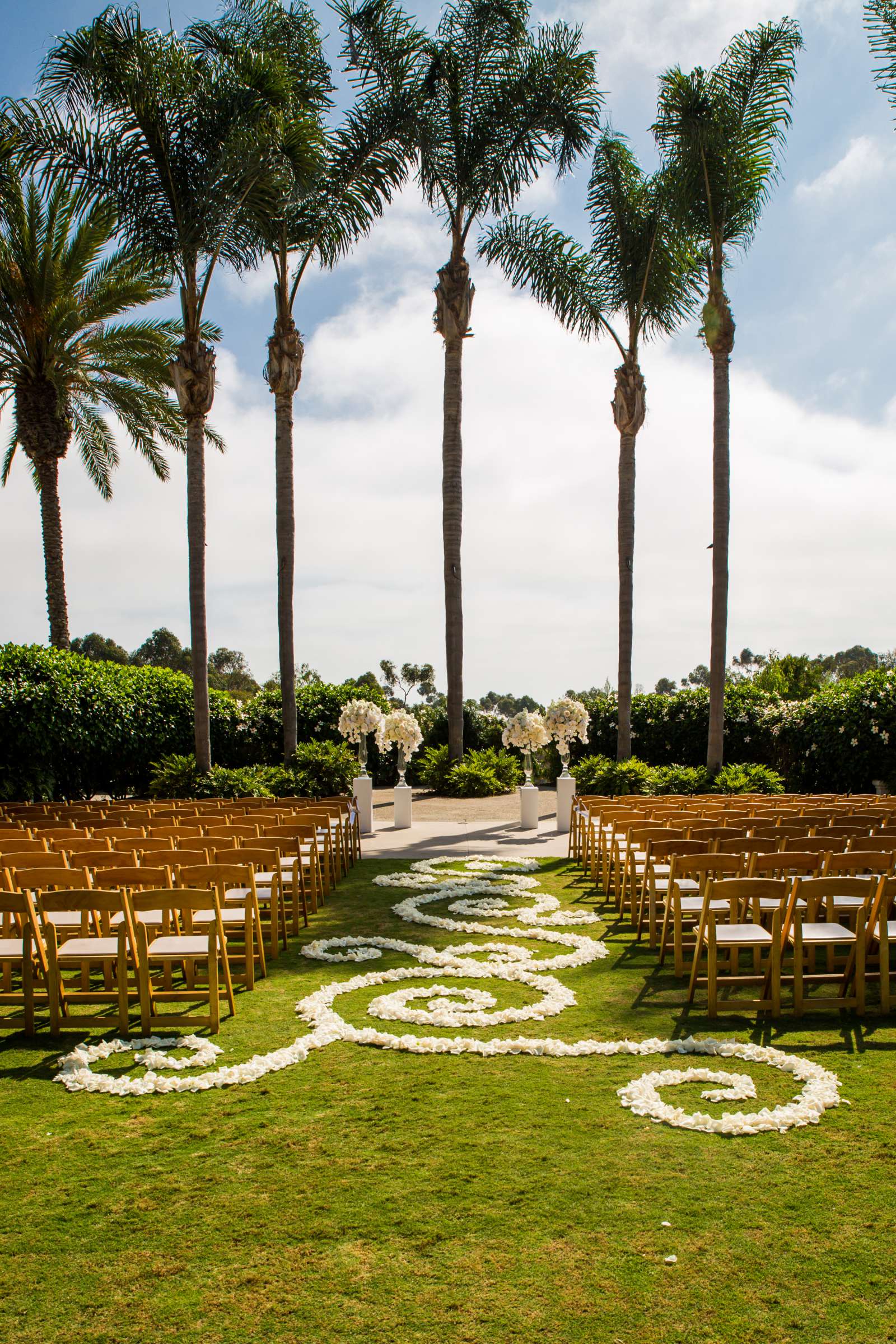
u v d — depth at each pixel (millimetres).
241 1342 2906
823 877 5980
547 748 24391
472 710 25219
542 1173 3902
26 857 6930
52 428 19766
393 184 18781
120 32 14672
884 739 17859
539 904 9367
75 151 15188
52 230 18188
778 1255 3295
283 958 7523
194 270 15820
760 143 16531
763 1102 4574
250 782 16688
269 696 22781
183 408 16297
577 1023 5805
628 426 18891
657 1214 3572
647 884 7934
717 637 17312
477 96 18891
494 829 15664
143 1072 5121
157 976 7078
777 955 5855
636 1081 4773
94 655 57188
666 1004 6191
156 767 18750
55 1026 5727
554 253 19141
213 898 5746
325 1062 5215
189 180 15570
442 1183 3832
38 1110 4648
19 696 16969
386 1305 3064
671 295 18781
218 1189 3820
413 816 17625
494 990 6562
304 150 16047
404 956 7473
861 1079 4844
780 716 20750
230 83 15531
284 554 19703
